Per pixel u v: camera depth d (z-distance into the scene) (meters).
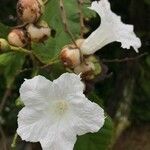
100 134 0.28
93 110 0.22
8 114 0.53
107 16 0.26
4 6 0.50
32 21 0.25
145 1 0.48
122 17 0.53
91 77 0.25
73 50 0.25
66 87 0.23
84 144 0.28
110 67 0.51
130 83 0.52
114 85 0.52
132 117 0.55
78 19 0.29
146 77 0.53
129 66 0.51
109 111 0.52
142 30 0.52
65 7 0.30
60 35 0.28
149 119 0.55
